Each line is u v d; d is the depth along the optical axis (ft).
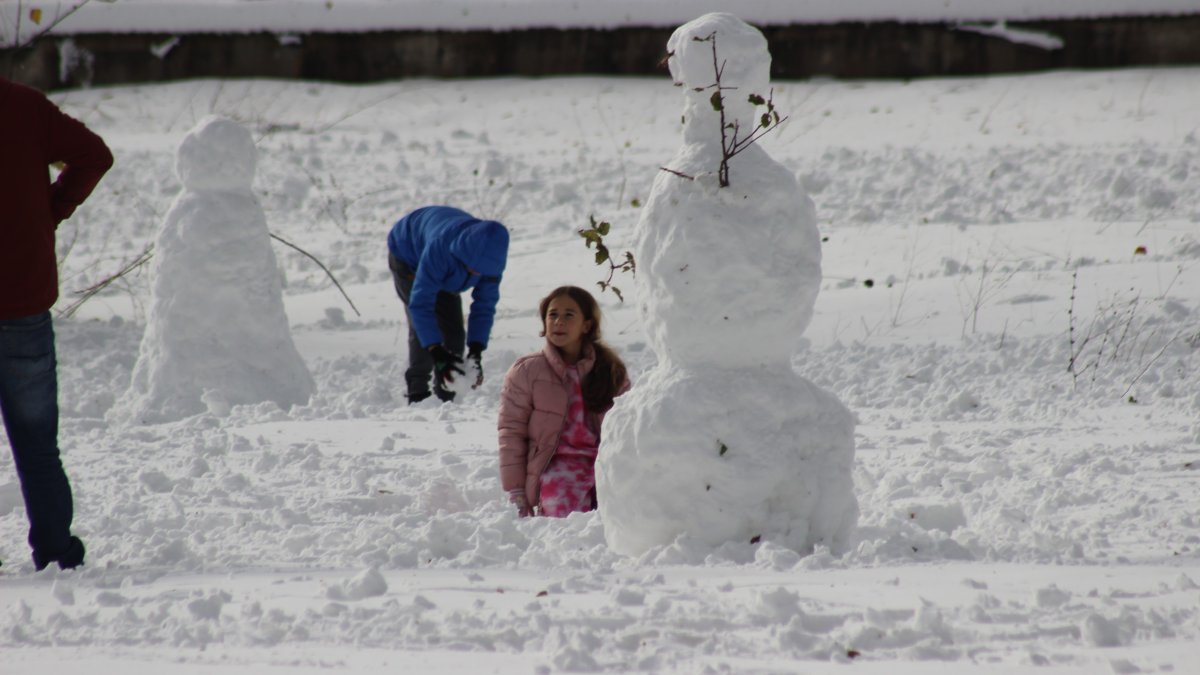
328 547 63.46
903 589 48.85
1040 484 74.79
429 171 281.33
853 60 368.48
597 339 77.71
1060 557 55.52
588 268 192.54
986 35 356.59
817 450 57.72
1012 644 42.01
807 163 257.75
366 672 41.14
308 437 102.22
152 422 115.44
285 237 237.25
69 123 60.34
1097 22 349.41
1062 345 125.18
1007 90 330.34
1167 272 147.33
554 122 339.98
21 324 58.54
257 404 117.39
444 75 398.62
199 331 118.73
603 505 59.26
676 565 55.16
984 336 131.75
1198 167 220.23
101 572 58.65
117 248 234.58
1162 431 92.43
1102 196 207.21
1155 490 72.43
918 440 94.73
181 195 121.19
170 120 363.97
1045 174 228.43
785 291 57.93
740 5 374.84
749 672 39.68
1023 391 112.78
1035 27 354.74
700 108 60.49
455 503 75.87
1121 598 46.85
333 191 268.82
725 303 57.67
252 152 121.80
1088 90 322.14
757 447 56.54
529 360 76.84
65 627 47.80
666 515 57.06
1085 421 99.25
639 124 331.57
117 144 326.85
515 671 40.73
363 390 123.13
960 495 74.64
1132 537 61.26
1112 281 146.51
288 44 401.90
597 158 283.79
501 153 297.94
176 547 62.64
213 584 54.75
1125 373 114.83
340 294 191.31
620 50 387.75
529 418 76.59
